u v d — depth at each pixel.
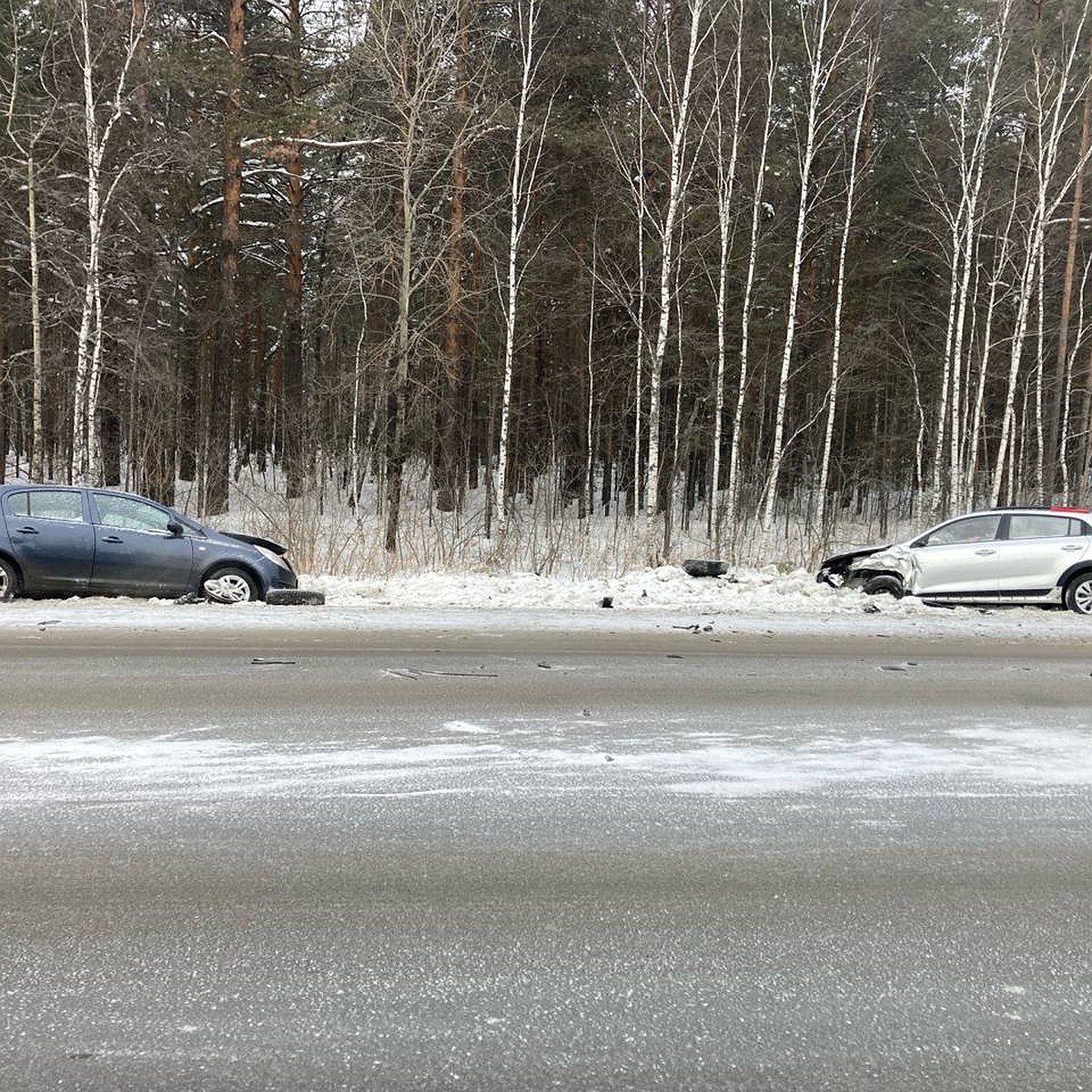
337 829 3.99
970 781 4.76
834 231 24.45
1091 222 23.59
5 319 22.16
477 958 2.96
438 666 7.49
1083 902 3.45
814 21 21.78
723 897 3.43
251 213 28.19
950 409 29.31
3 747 5.06
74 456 17.09
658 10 19.56
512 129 19.69
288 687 6.62
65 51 17.62
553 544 17.73
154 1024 2.56
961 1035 2.60
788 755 5.15
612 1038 2.55
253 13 24.00
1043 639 9.77
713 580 13.70
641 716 5.96
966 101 22.25
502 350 25.25
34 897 3.32
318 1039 2.51
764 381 26.64
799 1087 2.36
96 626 9.06
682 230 21.92
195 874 3.54
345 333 29.61
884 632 9.99
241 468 32.41
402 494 25.77
